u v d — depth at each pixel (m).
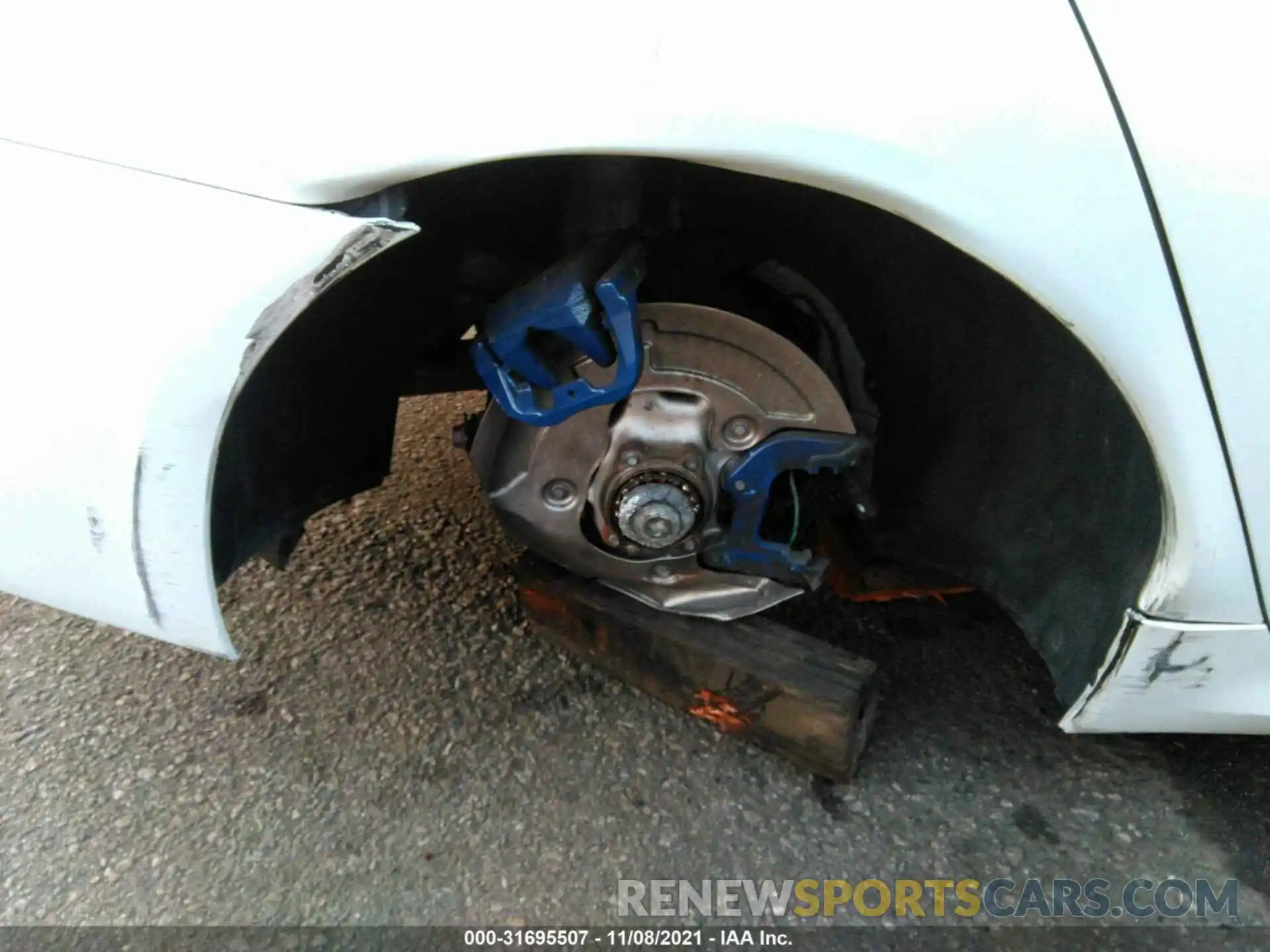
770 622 1.48
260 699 1.59
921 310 1.32
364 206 0.93
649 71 0.85
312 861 1.33
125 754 1.50
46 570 1.09
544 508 1.34
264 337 0.93
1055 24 0.86
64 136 0.91
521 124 0.87
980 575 1.46
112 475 1.00
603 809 1.40
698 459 1.27
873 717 1.46
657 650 1.46
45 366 0.97
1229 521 0.98
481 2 0.86
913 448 1.47
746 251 1.36
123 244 0.92
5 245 0.94
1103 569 1.17
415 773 1.46
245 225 0.90
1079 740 1.52
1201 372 0.92
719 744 1.51
